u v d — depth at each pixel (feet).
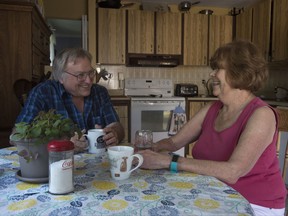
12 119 8.59
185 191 2.48
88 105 5.11
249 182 3.35
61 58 4.64
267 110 3.34
